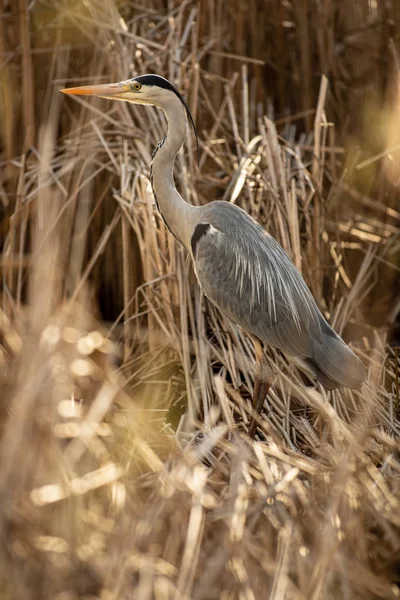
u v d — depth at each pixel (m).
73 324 8.62
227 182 12.12
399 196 13.59
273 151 11.91
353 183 13.78
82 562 6.12
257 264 9.61
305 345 9.45
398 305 12.52
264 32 14.05
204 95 12.69
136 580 6.40
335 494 6.81
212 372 10.29
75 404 7.81
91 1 12.95
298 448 9.36
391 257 12.95
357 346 11.65
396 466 7.99
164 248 11.12
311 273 11.47
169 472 7.38
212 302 10.00
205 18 13.57
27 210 11.41
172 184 10.30
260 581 6.40
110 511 6.77
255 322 9.63
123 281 12.27
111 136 12.54
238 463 7.12
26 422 6.06
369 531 7.26
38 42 13.21
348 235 13.09
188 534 6.29
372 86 13.98
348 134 14.01
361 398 9.89
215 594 6.17
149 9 13.40
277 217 11.30
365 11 14.27
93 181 12.27
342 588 6.48
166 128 12.30
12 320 10.70
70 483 6.31
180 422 9.38
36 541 6.06
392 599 6.55
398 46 13.73
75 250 11.42
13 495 6.07
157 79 10.02
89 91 10.12
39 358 6.26
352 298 11.65
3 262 11.22
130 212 11.23
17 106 12.95
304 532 7.03
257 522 7.06
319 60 14.05
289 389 10.16
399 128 13.27
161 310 11.06
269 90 14.34
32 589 5.94
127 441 7.92
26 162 12.36
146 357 11.01
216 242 9.76
